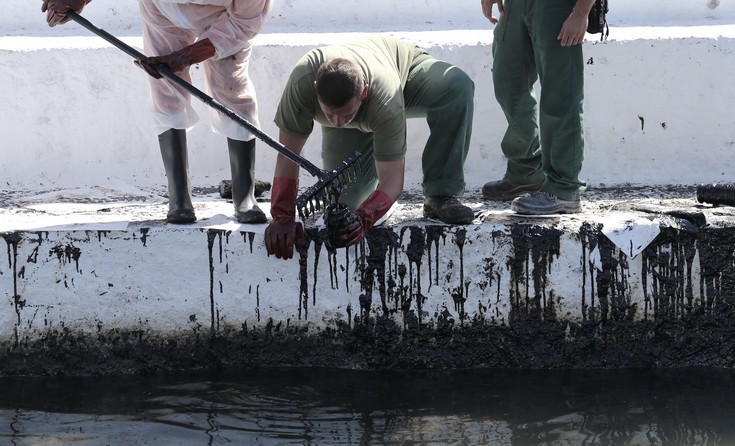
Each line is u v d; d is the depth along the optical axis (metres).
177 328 8.30
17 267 8.15
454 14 11.45
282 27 11.27
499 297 8.28
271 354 8.39
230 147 8.44
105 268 8.20
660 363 8.40
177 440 6.89
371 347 8.36
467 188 10.17
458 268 8.24
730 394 7.76
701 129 10.32
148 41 8.17
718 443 6.80
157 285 8.23
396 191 7.67
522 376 8.18
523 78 8.95
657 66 10.20
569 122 8.43
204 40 7.82
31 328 8.25
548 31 8.32
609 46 10.16
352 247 8.20
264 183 9.81
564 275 8.24
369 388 7.94
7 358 8.29
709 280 8.29
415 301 8.28
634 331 8.35
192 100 10.21
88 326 8.27
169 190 8.41
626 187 10.09
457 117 8.20
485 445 6.77
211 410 7.46
